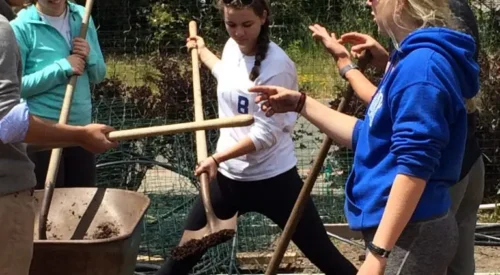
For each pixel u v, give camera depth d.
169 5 7.33
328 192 6.52
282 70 4.07
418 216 2.93
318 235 4.29
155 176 6.60
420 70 2.80
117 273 3.70
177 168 6.35
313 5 7.78
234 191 4.23
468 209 4.00
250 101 4.06
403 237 2.96
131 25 7.20
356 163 3.10
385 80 2.95
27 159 3.32
